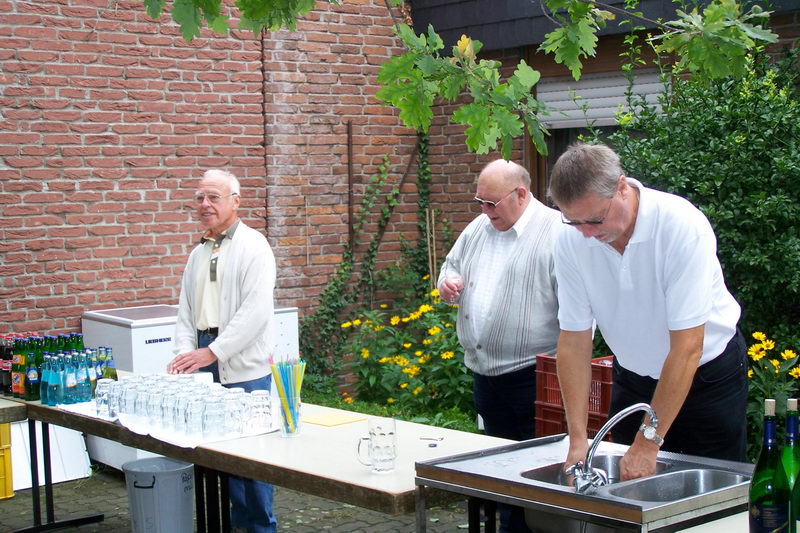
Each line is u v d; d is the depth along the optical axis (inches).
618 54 284.7
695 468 113.3
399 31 118.5
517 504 107.4
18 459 243.3
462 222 325.7
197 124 288.5
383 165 325.4
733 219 225.8
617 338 130.2
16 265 259.8
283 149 305.6
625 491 107.3
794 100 225.1
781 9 240.4
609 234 114.7
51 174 264.4
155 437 156.2
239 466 141.8
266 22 133.3
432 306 307.1
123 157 275.3
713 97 233.5
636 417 137.3
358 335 321.1
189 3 130.9
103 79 271.6
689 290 115.4
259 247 189.2
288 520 216.4
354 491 124.6
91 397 192.2
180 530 182.5
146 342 244.1
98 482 250.2
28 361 198.2
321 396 301.9
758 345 214.2
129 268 276.7
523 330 169.3
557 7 125.0
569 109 300.2
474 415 284.2
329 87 314.2
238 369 186.5
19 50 259.3
